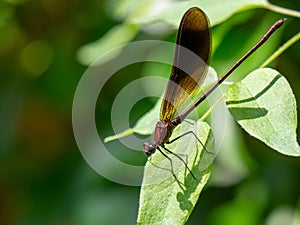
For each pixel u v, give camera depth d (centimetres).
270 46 25
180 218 19
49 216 31
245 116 20
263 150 28
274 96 20
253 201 28
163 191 20
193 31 21
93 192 31
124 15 29
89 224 31
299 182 28
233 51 26
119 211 30
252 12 26
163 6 28
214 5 24
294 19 27
